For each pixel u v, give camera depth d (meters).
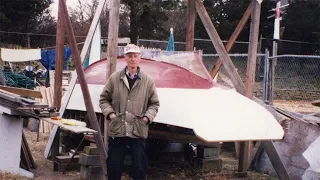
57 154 6.31
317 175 5.61
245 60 21.97
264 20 29.09
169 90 5.70
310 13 28.38
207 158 6.38
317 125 6.00
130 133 4.45
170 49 13.54
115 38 5.29
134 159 4.52
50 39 32.91
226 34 31.05
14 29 32.94
